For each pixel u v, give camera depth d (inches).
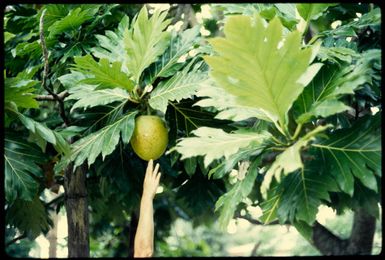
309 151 119.0
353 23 136.4
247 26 102.6
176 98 131.3
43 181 164.7
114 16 167.3
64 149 134.6
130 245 196.4
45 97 138.5
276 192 122.1
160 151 137.2
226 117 116.6
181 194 180.1
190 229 380.2
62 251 283.6
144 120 136.3
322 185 116.5
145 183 127.2
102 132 136.3
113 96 139.3
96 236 281.1
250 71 106.4
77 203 148.9
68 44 156.0
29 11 168.2
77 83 132.3
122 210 228.7
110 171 165.6
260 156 119.4
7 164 131.9
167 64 142.9
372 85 123.0
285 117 112.3
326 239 215.3
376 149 114.8
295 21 129.2
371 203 120.9
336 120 147.0
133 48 135.8
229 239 419.8
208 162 109.9
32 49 154.3
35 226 178.7
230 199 121.1
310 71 110.7
